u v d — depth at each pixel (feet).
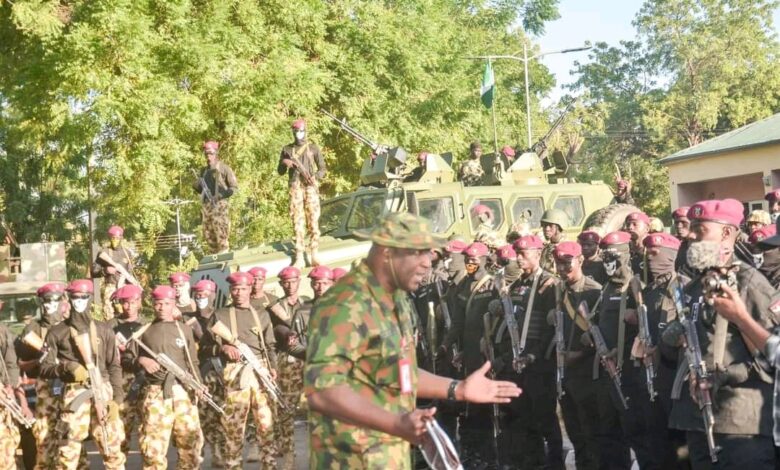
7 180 104.42
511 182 50.78
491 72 77.56
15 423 32.40
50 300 31.96
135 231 85.05
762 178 95.66
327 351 14.33
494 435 31.71
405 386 14.61
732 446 18.20
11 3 58.39
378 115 76.18
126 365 31.19
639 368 24.91
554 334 28.45
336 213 48.24
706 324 18.51
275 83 65.10
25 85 60.95
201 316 35.65
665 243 24.54
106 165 64.13
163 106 61.36
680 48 175.32
